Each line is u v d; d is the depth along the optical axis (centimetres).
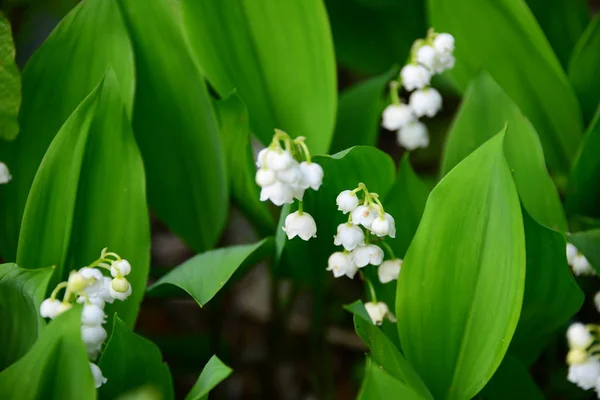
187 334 54
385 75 53
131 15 49
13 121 47
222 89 49
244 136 48
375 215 43
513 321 43
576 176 50
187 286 44
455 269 43
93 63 48
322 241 47
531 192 48
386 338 43
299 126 50
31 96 48
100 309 42
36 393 40
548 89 52
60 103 48
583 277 52
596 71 52
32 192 44
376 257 44
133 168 46
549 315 46
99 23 48
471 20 52
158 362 43
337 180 45
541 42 51
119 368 42
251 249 45
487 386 46
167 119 50
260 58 50
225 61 50
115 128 46
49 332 40
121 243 46
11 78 47
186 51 49
